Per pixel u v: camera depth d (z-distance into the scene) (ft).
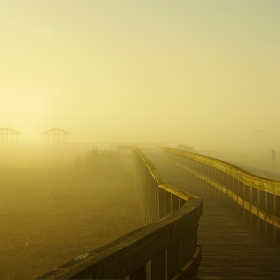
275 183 21.67
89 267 6.86
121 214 54.49
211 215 32.65
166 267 11.66
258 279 16.66
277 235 23.18
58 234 43.32
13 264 32.89
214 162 37.65
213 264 18.97
